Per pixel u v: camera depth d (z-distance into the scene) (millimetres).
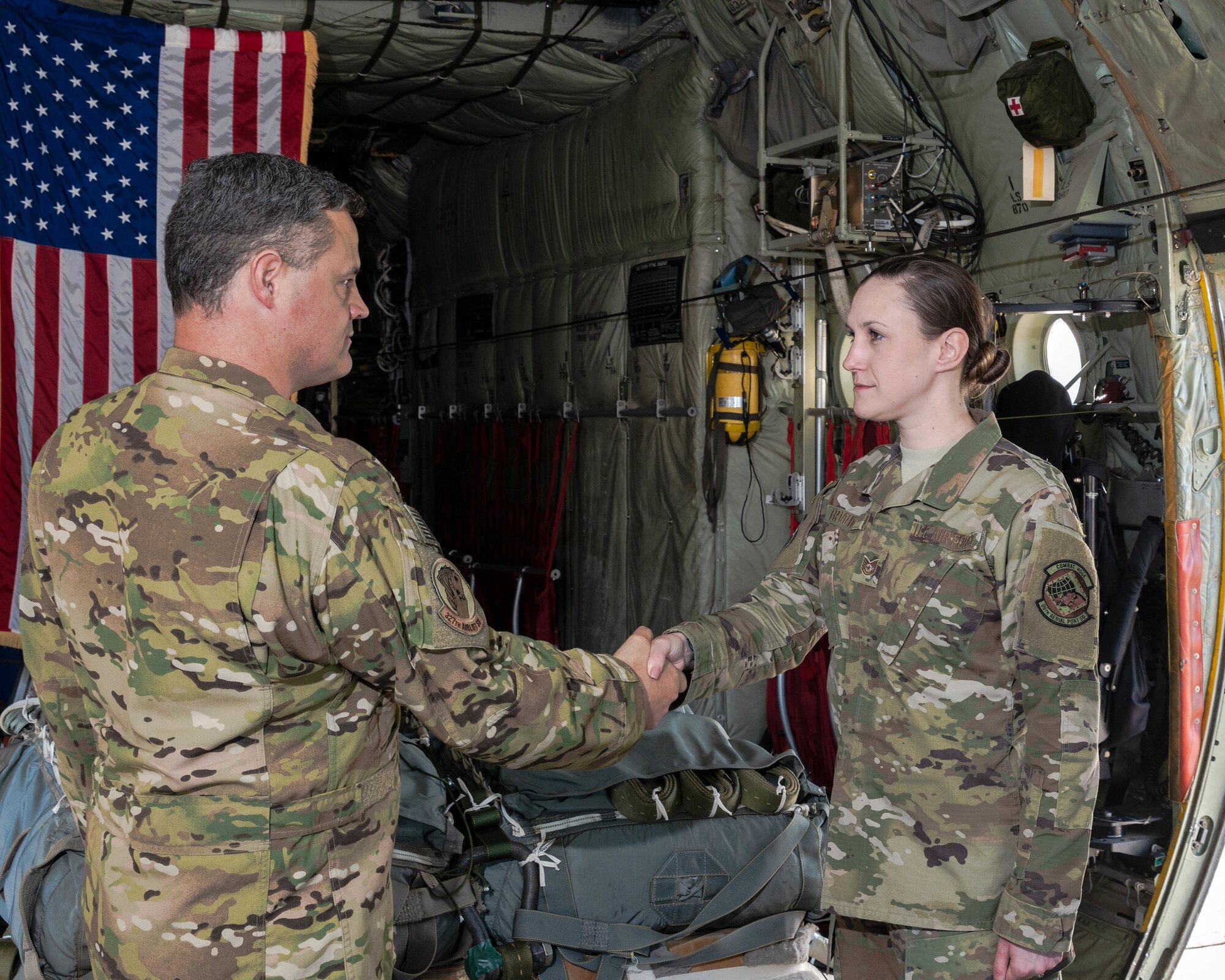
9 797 2781
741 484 5328
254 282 1387
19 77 4016
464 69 6020
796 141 4633
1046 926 1648
